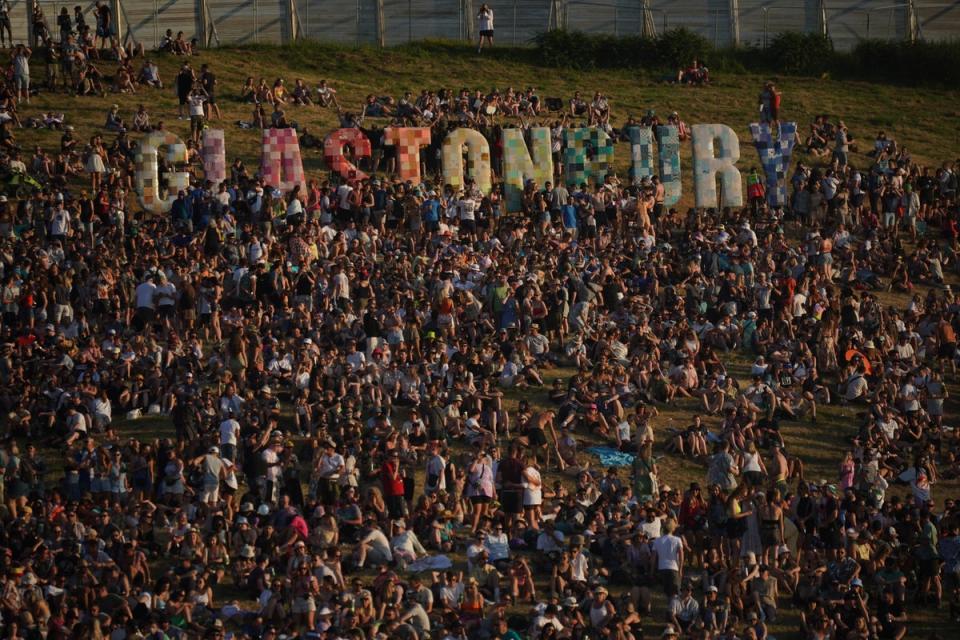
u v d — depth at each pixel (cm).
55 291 15812
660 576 11938
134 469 12650
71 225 17900
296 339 15212
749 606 11825
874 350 16712
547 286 16988
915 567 12538
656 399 15562
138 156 19300
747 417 14750
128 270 16262
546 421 14112
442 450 13288
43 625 10725
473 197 19625
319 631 10438
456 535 12619
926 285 19775
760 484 13550
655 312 17312
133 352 14900
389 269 17362
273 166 19888
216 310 16000
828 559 12600
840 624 11662
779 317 17350
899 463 14800
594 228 19438
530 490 12738
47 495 12469
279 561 11731
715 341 17012
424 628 10844
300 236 17512
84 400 14075
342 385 14325
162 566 11800
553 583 11819
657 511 12312
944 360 17375
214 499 12450
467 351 15512
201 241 17525
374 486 12988
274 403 13650
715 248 18462
